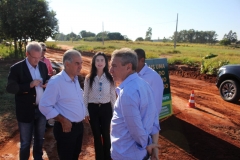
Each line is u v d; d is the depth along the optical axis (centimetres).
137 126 185
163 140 458
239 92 707
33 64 327
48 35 1984
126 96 187
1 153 411
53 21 1947
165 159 389
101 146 364
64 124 268
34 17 1838
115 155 204
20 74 318
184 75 1331
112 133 209
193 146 434
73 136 281
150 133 216
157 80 357
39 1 1839
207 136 477
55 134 285
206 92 893
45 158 393
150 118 199
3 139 463
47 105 260
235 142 452
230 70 731
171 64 1634
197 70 1382
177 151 415
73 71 269
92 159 393
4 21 1814
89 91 359
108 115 362
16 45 1969
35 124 353
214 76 1208
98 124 362
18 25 1791
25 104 324
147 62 535
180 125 534
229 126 533
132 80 198
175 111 635
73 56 264
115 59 203
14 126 525
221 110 652
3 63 1609
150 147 198
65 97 269
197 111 639
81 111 285
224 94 758
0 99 702
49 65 533
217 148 426
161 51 3048
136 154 197
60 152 288
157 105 362
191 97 674
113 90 363
